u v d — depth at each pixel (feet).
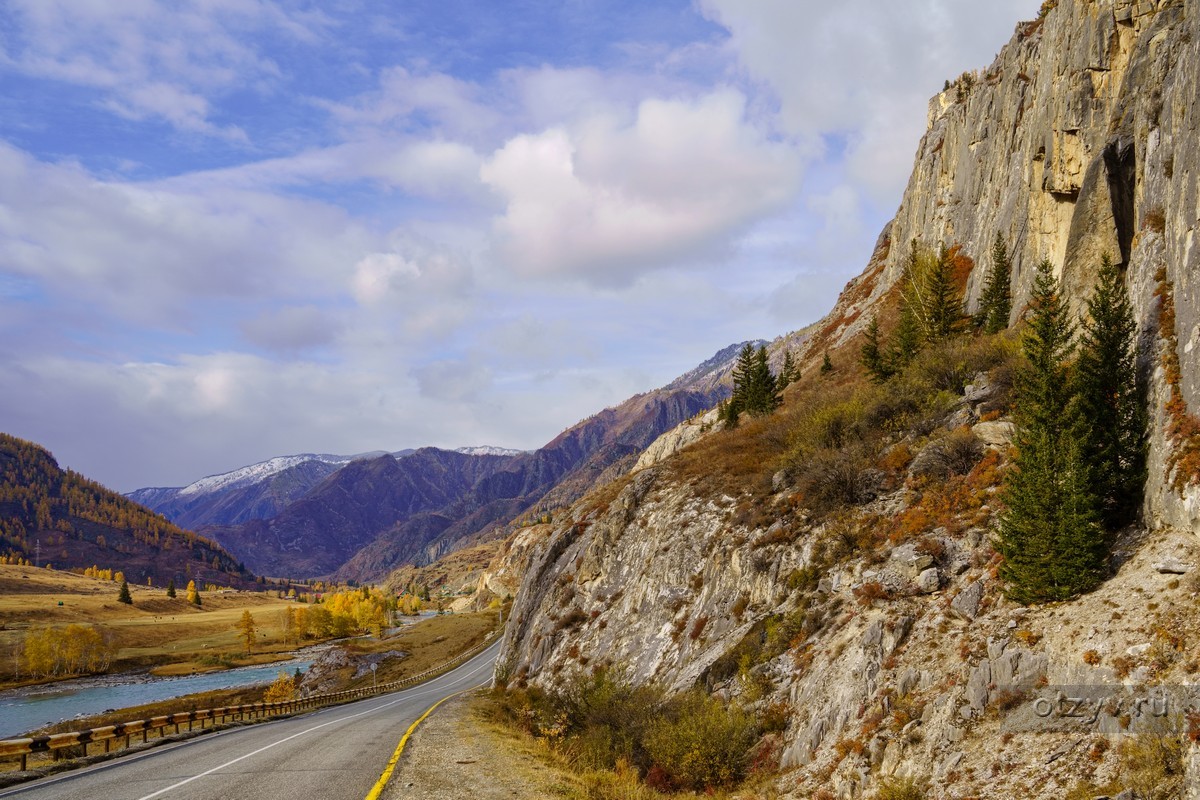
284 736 76.69
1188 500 53.06
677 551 128.36
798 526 102.94
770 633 86.74
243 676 410.72
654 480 162.20
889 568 78.74
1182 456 55.36
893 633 68.03
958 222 220.84
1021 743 48.57
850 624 75.66
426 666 330.13
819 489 104.58
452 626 510.58
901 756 55.67
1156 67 85.87
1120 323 67.15
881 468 100.99
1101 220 104.12
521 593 192.13
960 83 257.96
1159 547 54.60
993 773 47.88
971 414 98.99
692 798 63.67
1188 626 45.57
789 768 65.57
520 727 95.76
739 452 152.97
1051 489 59.31
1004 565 62.49
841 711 65.57
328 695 166.81
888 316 234.17
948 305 168.86
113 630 581.12
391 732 80.18
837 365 228.63
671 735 71.51
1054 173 134.31
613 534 155.53
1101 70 125.90
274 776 50.24
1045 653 53.06
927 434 103.65
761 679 79.36
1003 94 196.24
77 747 84.12
